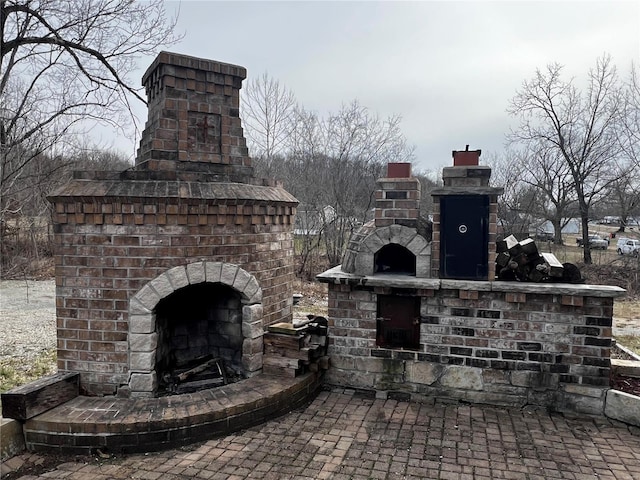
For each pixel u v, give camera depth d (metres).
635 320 12.54
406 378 5.80
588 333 5.18
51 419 4.45
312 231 23.41
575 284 5.32
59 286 5.14
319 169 20.86
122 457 4.37
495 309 5.46
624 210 21.02
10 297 14.95
